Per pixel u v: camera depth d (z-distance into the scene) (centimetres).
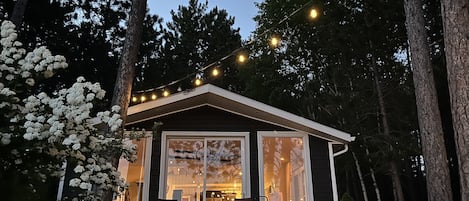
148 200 572
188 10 1638
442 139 549
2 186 250
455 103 400
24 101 265
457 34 414
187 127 620
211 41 1572
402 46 1084
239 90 1541
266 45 1249
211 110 634
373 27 1024
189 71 1399
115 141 297
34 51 271
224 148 616
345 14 1059
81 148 271
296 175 607
